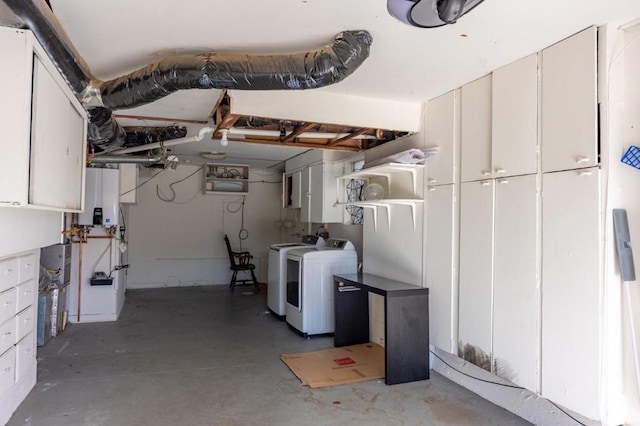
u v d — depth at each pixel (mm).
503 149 2654
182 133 4363
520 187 2529
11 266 2584
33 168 1803
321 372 3395
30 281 2934
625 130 2105
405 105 3465
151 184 7492
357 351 3971
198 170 7758
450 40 2260
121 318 5227
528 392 2637
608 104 2080
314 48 2365
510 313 2580
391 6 1779
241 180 7789
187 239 7711
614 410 2074
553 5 1891
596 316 2090
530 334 2439
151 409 2736
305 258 4461
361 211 4922
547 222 2357
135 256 7426
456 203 3084
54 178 2111
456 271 3066
